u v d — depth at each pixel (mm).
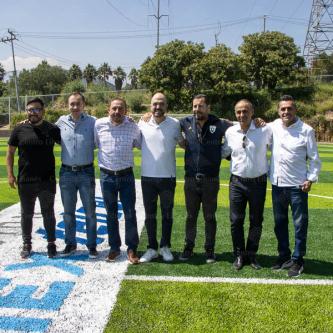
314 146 4762
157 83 34281
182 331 3660
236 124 5059
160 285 4586
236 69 33844
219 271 5008
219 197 9648
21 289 4492
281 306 4113
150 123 5121
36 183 5191
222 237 6445
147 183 5184
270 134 4926
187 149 5082
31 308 4086
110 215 5211
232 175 5043
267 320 3850
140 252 5758
